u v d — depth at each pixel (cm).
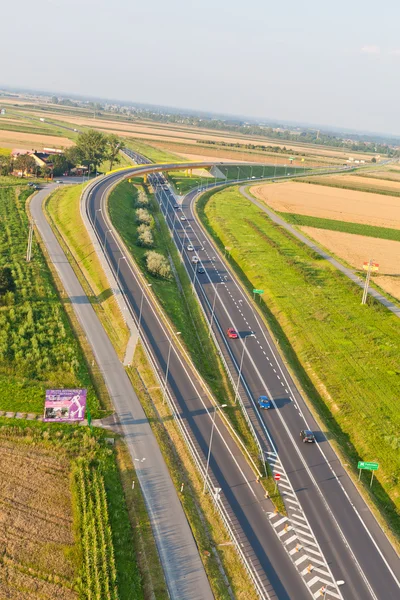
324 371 10869
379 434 9056
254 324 12888
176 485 7256
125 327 11262
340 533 6931
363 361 11369
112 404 8869
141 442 8044
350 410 9662
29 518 6378
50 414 8038
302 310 13650
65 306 12112
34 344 10206
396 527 7294
